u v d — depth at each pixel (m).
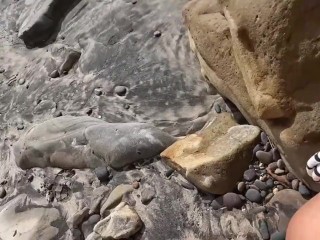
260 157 0.88
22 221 0.98
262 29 0.74
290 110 0.76
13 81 1.28
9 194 1.05
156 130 0.97
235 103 0.93
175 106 1.03
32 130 1.08
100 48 1.20
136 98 1.07
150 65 1.11
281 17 0.71
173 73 1.08
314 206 0.60
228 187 0.86
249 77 0.79
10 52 1.36
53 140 1.03
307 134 0.75
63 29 1.31
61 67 1.22
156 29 1.17
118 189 0.94
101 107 1.09
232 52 0.87
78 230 0.93
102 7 1.28
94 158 0.99
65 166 1.02
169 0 1.21
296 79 0.74
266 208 0.84
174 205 0.89
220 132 0.92
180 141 0.93
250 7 0.75
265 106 0.77
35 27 1.31
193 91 1.04
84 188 0.98
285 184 0.86
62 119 1.07
